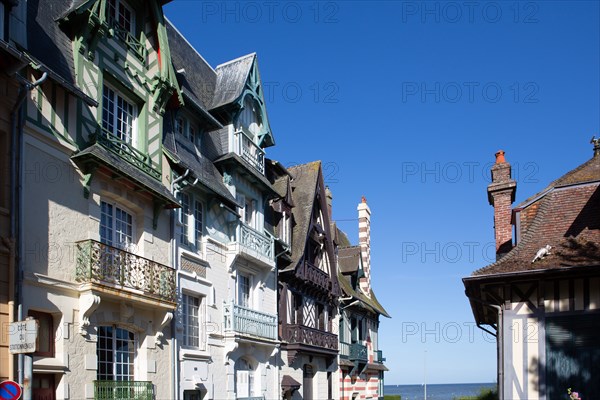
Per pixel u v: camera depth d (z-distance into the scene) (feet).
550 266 39.55
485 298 45.34
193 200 50.67
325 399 76.69
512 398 39.96
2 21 31.91
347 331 88.99
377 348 106.93
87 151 37.17
